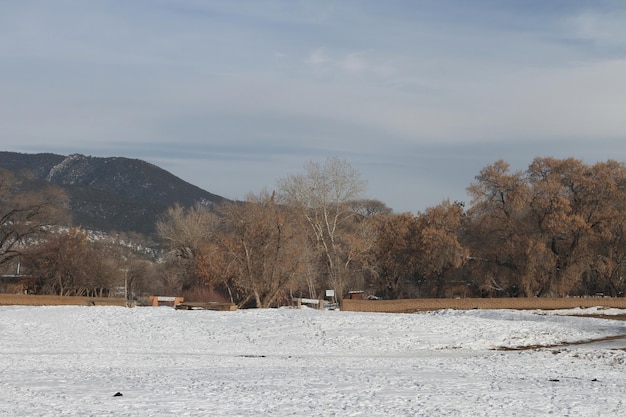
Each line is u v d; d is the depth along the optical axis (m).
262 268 63.62
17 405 17.52
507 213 74.38
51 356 30.78
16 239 72.50
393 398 18.89
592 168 74.50
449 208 80.50
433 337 37.91
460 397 19.11
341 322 41.53
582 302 57.84
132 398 18.69
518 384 21.92
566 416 16.47
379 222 88.31
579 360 30.00
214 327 40.81
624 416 16.61
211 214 84.00
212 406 17.50
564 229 70.38
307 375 24.23
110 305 52.47
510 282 74.56
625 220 69.75
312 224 70.50
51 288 75.06
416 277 85.88
